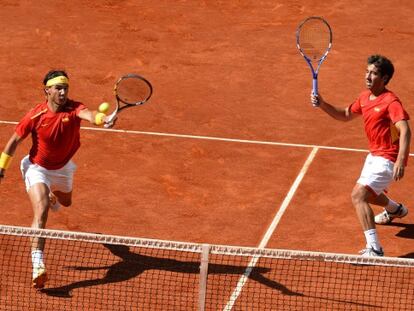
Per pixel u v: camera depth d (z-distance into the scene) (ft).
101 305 81.25
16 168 111.34
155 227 97.66
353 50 159.33
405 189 107.45
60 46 158.92
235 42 162.20
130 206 102.53
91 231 96.02
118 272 87.10
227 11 177.47
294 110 133.39
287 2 182.50
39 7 177.47
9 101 135.23
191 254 90.79
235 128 126.52
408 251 92.84
